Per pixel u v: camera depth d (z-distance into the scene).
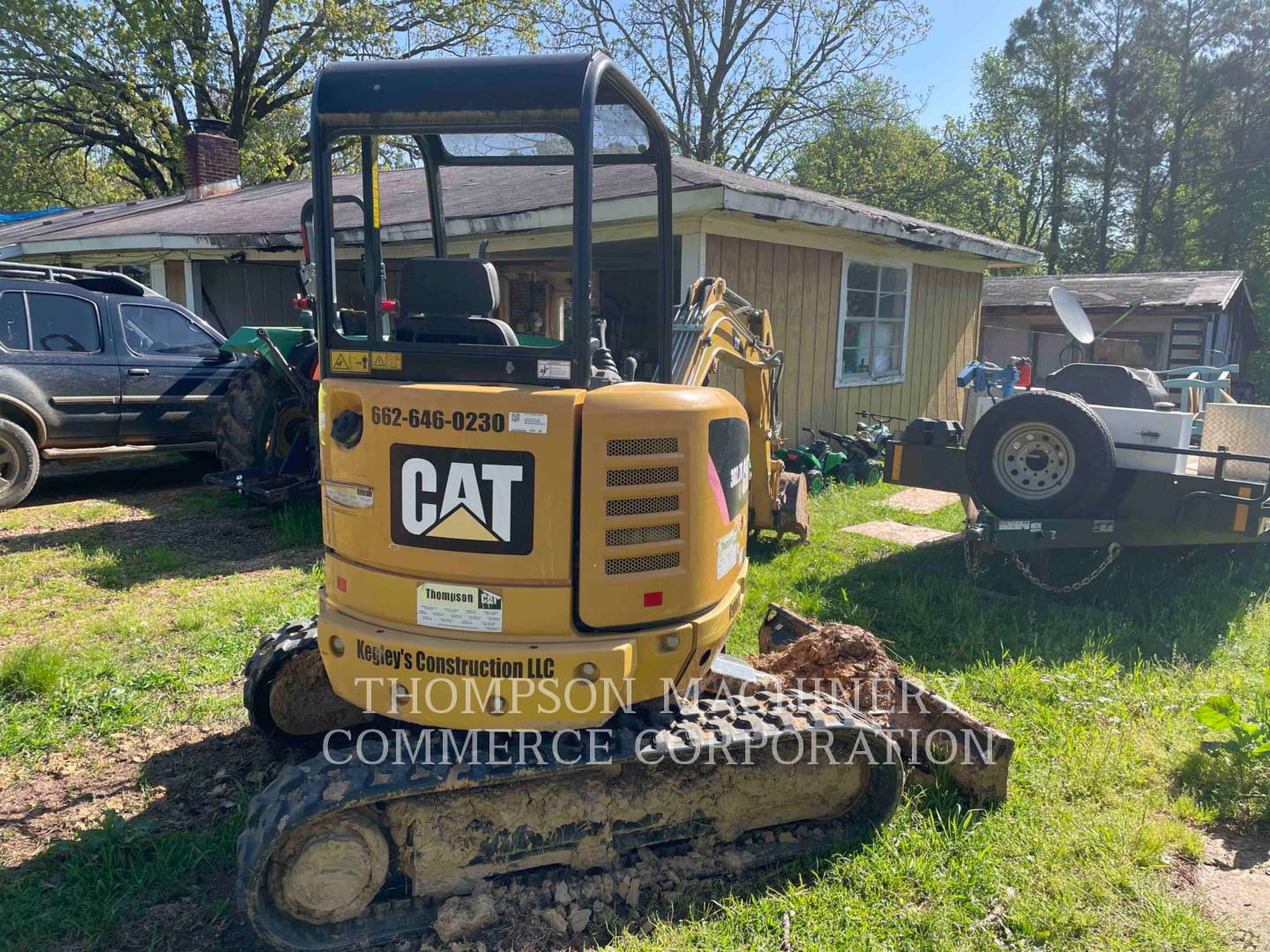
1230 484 5.44
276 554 7.03
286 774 2.76
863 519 8.59
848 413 11.60
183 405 9.33
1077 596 6.19
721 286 5.49
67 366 8.61
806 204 8.90
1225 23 32.69
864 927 2.90
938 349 13.55
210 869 3.17
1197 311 16.80
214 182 18.81
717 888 3.10
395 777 2.71
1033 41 36.03
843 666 3.86
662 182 3.42
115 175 35.88
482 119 2.65
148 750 4.01
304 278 3.18
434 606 2.71
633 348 10.59
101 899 3.00
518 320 9.72
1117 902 3.10
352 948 2.74
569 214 7.62
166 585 6.23
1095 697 4.54
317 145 2.78
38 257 15.67
